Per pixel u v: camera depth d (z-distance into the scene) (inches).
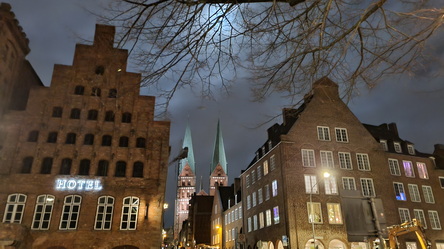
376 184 1763.0
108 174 1314.0
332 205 1643.7
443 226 1845.5
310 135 1777.8
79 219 1230.9
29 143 1305.4
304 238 1541.6
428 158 2003.0
